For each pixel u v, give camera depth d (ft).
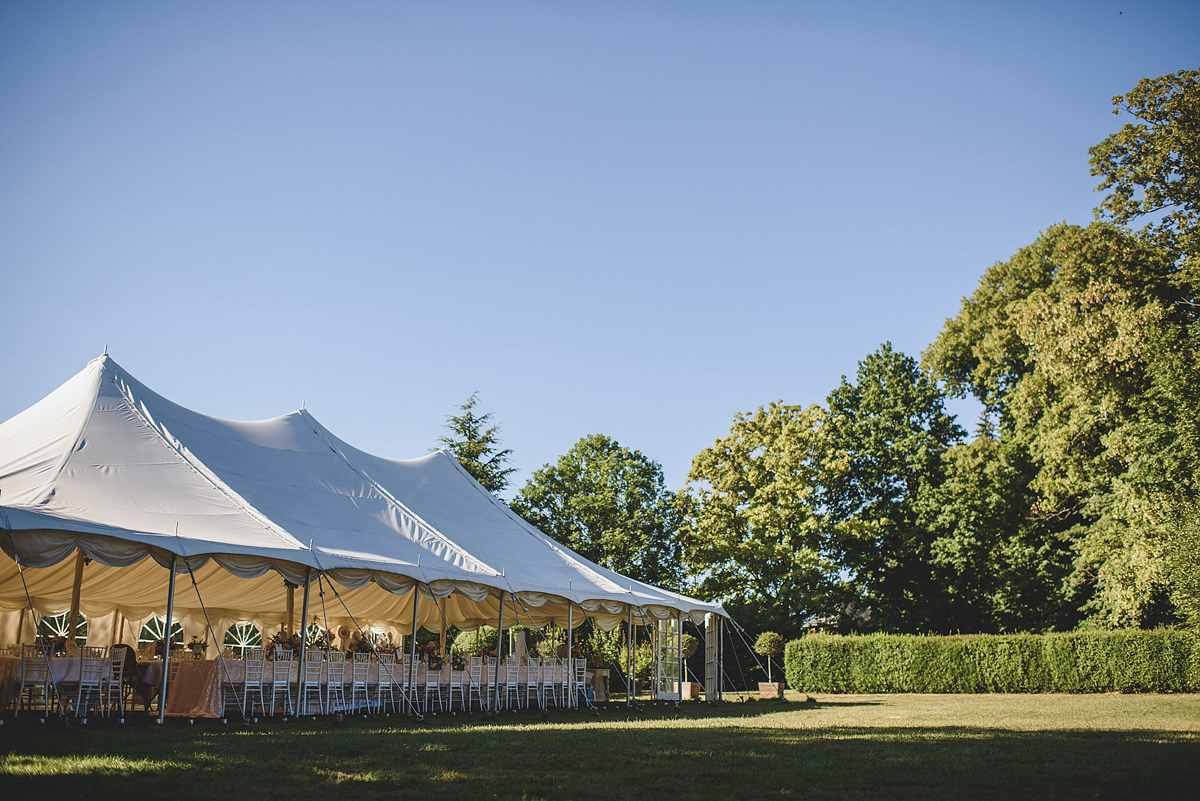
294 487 49.78
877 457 121.08
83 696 36.73
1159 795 20.21
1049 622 103.04
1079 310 83.51
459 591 48.42
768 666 97.71
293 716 40.93
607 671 70.69
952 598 110.63
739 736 34.30
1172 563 72.59
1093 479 90.63
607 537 119.14
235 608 64.80
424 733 34.40
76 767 22.20
